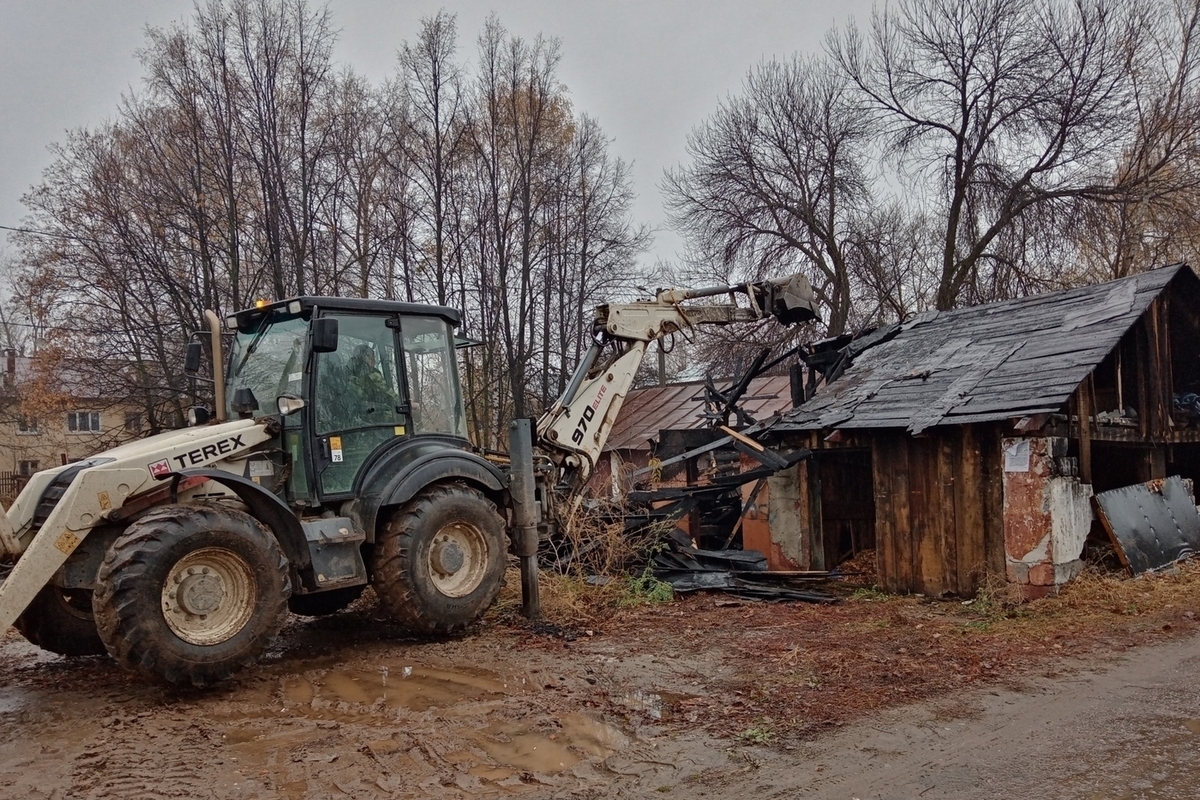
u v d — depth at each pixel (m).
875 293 25.55
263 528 5.99
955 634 7.30
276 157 18.00
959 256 23.28
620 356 9.79
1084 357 8.89
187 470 5.88
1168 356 11.16
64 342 19.41
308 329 6.81
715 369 25.41
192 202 18.55
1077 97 21.09
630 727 5.05
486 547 7.45
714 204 25.69
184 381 18.55
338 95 20.19
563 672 6.23
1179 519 10.43
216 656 5.60
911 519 9.55
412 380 7.57
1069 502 8.71
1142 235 21.64
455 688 5.88
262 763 4.57
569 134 22.47
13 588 5.26
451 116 20.44
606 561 9.60
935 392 9.88
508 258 21.55
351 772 4.43
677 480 15.73
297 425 6.76
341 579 6.57
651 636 7.43
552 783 4.27
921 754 4.57
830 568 11.80
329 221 19.47
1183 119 21.27
